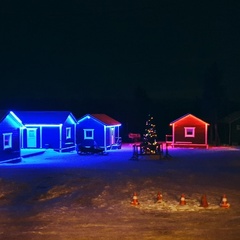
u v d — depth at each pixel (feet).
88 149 123.44
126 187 63.46
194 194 57.47
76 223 40.63
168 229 37.93
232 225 39.42
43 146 133.80
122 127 201.57
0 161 100.27
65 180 70.33
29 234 36.27
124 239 34.53
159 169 86.79
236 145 162.91
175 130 150.61
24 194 58.34
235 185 65.57
